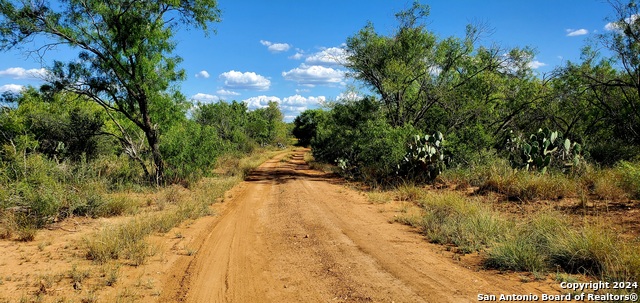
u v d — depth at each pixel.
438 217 8.07
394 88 19.77
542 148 11.68
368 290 4.65
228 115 48.00
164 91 16.05
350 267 5.55
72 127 16.06
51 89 14.13
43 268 5.51
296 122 95.94
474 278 4.88
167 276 5.35
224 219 9.50
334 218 9.15
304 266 5.71
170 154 16.22
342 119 22.31
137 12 14.36
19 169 10.27
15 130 14.91
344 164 21.44
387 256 6.00
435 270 5.26
